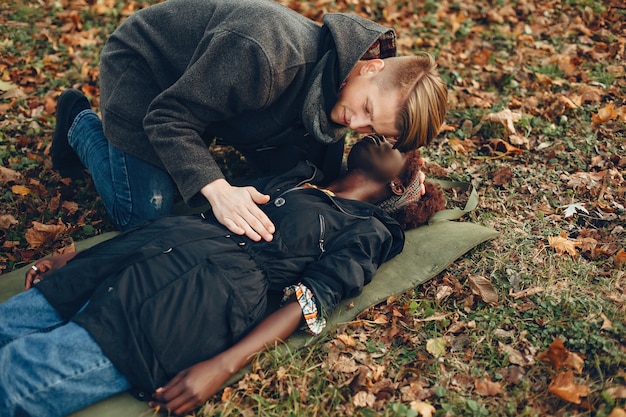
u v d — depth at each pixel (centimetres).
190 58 275
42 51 494
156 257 242
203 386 224
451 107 441
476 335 266
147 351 226
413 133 256
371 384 242
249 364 245
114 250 250
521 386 242
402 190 306
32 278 262
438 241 313
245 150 315
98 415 225
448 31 546
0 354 211
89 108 342
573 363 244
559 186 358
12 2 554
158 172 305
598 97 434
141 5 571
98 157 313
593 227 328
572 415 228
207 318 236
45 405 213
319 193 286
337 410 234
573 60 485
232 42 249
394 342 265
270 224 265
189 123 266
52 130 413
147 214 307
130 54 288
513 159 386
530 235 321
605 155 377
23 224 337
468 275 297
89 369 218
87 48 503
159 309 230
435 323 271
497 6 574
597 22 545
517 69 480
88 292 240
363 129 262
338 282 260
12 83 455
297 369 246
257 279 253
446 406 233
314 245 271
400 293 286
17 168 376
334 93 254
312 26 270
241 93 256
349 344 259
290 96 267
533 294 283
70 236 331
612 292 281
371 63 257
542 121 420
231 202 264
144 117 285
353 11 574
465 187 360
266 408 233
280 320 247
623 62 480
